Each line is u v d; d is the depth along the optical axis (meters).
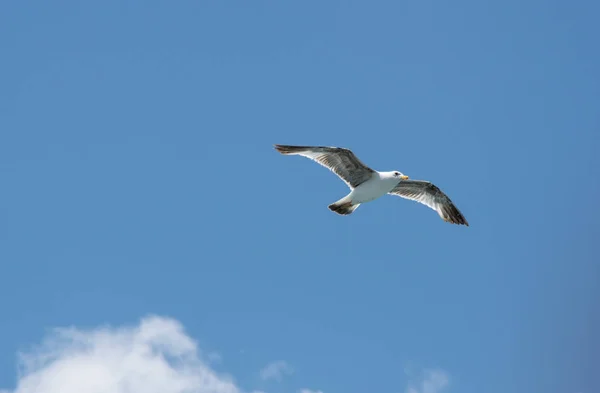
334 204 28.55
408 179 29.64
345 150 27.41
